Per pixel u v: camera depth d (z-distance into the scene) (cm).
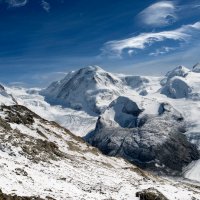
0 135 7200
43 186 5331
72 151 10325
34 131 10081
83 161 8969
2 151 6462
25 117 10750
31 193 4784
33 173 5784
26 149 6962
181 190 7612
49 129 11262
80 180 6556
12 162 5953
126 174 9356
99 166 9106
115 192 6272
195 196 7275
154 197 6172
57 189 5425
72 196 5297
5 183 4775
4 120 9194
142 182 7919
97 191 6012
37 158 6838
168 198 6712
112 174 8238
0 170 5206
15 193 4538
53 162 7162
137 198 6203
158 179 11250
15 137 7488
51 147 8406
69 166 7381
